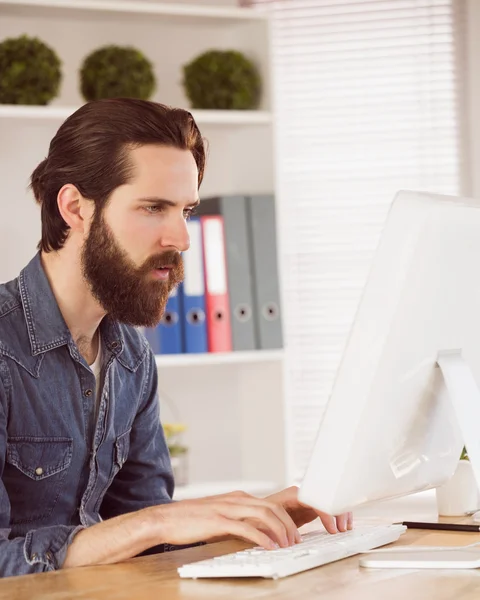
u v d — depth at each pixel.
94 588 1.21
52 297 1.70
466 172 3.63
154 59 3.33
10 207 3.22
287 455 3.16
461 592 1.14
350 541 1.41
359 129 3.66
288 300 3.66
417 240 1.16
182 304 2.94
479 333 1.38
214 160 3.31
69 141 1.67
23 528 1.69
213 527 1.34
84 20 3.21
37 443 1.67
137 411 1.90
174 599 1.13
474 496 1.76
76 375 1.72
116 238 1.63
